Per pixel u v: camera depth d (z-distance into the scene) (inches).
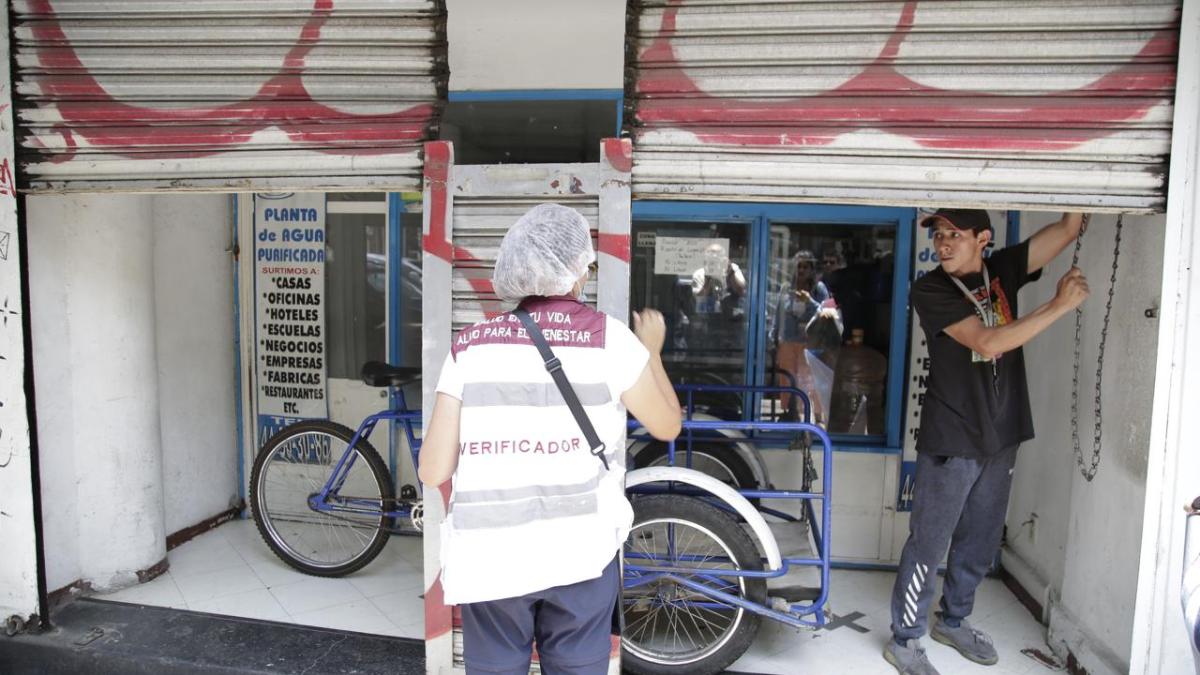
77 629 113.3
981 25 81.4
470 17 132.8
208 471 154.5
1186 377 84.3
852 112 83.7
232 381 159.2
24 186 99.7
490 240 87.9
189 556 143.1
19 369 106.3
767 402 145.0
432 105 89.5
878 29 82.4
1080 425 111.6
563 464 67.5
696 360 145.6
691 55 85.0
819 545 113.3
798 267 142.3
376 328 155.5
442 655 91.6
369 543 134.9
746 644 102.1
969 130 82.7
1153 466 86.5
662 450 137.2
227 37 91.7
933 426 104.8
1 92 97.0
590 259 71.2
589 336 68.7
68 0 94.1
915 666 107.0
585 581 70.1
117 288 123.8
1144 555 87.8
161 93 94.0
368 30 89.4
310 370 156.7
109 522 126.3
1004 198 83.4
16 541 110.0
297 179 92.7
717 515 101.3
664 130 85.9
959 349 103.8
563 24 132.5
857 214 138.9
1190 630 71.8
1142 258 95.0
